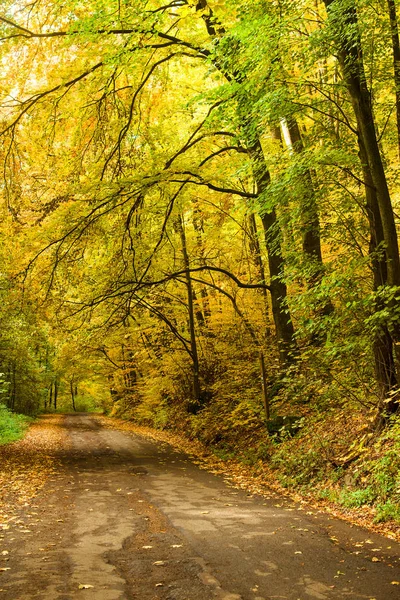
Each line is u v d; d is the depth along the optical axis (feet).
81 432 89.76
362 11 30.25
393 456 26.45
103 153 46.91
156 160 44.91
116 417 136.77
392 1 29.43
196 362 68.44
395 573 16.71
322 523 23.68
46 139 46.16
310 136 35.12
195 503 28.99
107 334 65.46
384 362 30.89
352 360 35.68
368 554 18.79
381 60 31.63
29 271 46.16
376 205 31.83
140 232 48.06
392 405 30.48
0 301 51.34
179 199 48.11
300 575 16.72
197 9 43.34
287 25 30.55
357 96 30.94
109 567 17.76
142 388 90.99
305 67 30.73
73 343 77.61
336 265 33.42
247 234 59.88
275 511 26.61
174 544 20.45
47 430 95.14
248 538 21.21
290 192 33.04
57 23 41.75
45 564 18.10
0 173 46.85
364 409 34.96
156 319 72.28
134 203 44.65
